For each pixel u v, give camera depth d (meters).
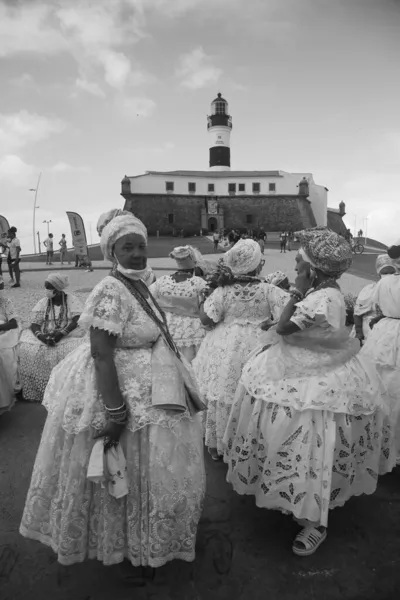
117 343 2.28
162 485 2.18
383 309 3.81
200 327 4.59
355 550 2.61
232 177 57.59
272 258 28.88
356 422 2.63
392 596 2.28
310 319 2.55
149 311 2.33
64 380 2.34
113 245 2.35
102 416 2.16
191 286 4.58
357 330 4.82
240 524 2.87
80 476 2.16
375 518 2.91
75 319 5.16
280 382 2.63
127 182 55.81
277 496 2.60
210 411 3.71
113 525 2.19
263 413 2.67
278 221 57.00
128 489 2.17
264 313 3.66
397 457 3.48
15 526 2.80
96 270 22.64
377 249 46.97
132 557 2.21
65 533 2.16
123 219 2.34
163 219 56.34
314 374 2.59
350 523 2.86
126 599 2.26
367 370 2.72
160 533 2.19
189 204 57.09
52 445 2.26
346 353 2.64
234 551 2.61
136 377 2.23
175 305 4.60
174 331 4.57
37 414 4.61
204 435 4.11
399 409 3.47
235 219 57.41
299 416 2.54
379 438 2.74
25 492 3.16
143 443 2.19
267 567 2.48
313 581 2.38
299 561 2.53
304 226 56.81
